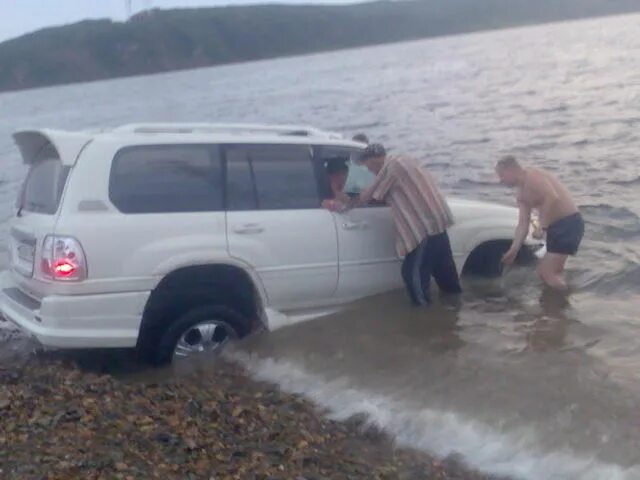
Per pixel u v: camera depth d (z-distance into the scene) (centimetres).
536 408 587
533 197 821
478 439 561
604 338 706
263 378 689
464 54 7994
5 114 5766
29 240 685
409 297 790
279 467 522
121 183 672
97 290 655
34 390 624
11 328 850
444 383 641
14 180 2281
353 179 791
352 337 730
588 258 946
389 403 620
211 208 700
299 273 735
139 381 685
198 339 705
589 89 3444
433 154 2005
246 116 3800
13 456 507
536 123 2447
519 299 813
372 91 4697
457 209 834
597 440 538
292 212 734
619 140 1959
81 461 501
